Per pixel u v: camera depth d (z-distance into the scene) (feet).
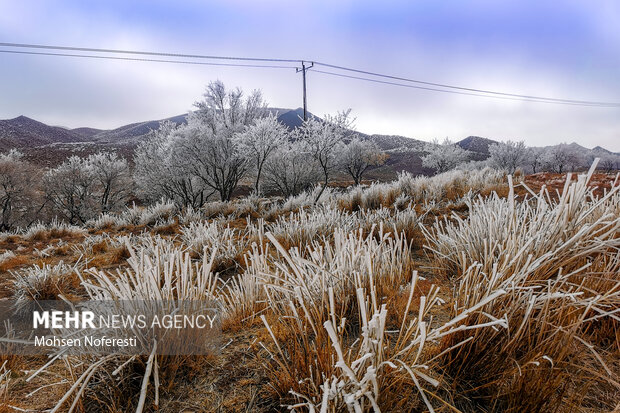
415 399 4.69
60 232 33.47
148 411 5.07
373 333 4.35
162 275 9.91
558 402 4.28
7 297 12.43
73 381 5.37
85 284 6.37
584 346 5.51
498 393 4.60
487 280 5.82
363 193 28.55
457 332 5.31
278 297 7.91
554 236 7.07
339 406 4.07
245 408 4.97
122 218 40.78
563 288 6.31
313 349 5.32
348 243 8.49
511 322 5.28
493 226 8.48
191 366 5.90
